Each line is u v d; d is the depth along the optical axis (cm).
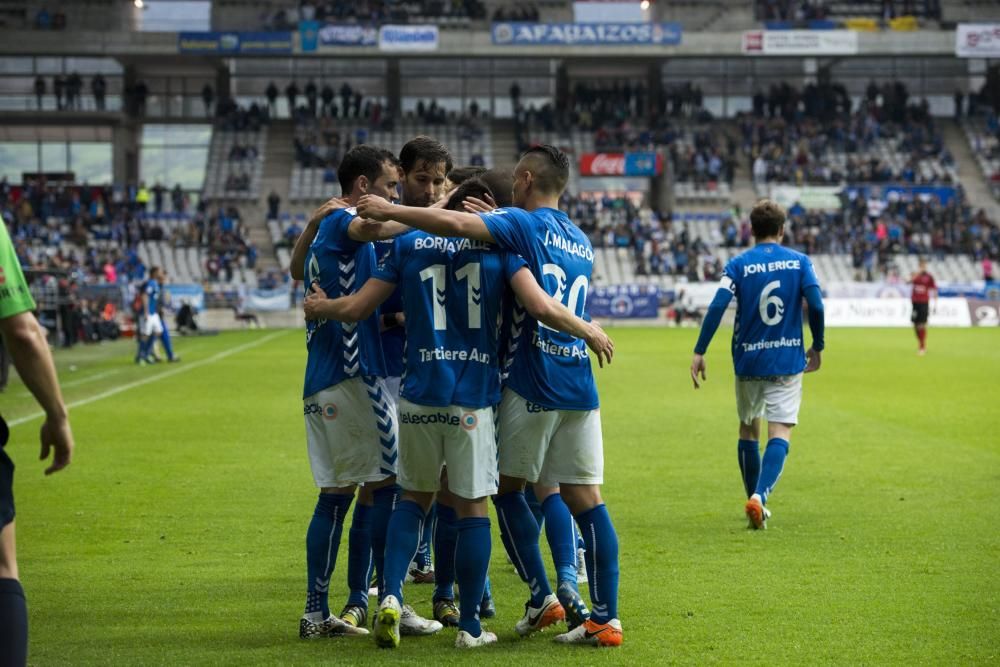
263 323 7775
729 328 7356
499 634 933
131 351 5181
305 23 9081
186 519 1414
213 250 8281
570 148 9556
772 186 9025
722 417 2527
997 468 1783
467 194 959
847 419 2442
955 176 9344
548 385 895
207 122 9781
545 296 863
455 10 9844
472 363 891
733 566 1147
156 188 8950
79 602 1031
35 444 2086
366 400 948
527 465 905
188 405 2809
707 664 832
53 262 6650
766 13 9969
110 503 1521
